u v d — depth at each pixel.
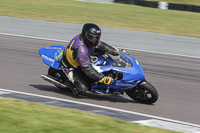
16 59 18.28
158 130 9.41
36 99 12.28
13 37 23.72
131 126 9.52
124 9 43.50
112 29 29.72
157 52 22.25
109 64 12.44
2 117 9.12
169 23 35.00
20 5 40.56
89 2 49.56
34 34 25.36
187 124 10.96
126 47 23.25
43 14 35.34
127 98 13.66
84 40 12.09
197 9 45.94
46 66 17.48
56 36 25.30
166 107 12.68
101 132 8.62
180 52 22.73
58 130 8.47
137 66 12.53
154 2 48.34
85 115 10.17
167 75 17.25
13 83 14.31
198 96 14.37
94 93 13.89
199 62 20.41
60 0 49.25
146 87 12.39
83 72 12.85
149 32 29.58
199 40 27.42
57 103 11.99
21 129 8.34
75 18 34.25
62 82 13.37
